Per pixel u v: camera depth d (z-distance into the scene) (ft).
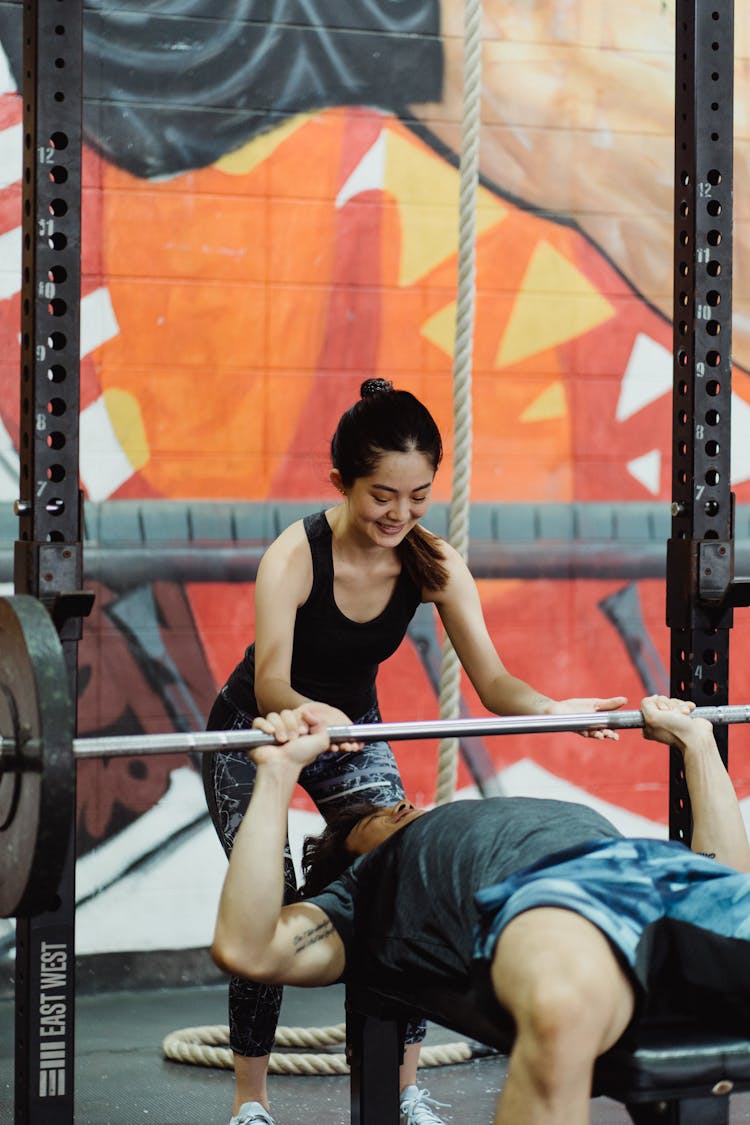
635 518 12.77
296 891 8.17
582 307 12.61
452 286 12.39
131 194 11.68
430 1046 10.55
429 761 12.35
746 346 12.94
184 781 11.87
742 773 12.92
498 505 12.46
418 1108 8.64
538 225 12.50
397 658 12.32
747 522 12.92
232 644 12.03
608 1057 5.49
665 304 12.80
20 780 6.01
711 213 8.18
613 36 12.60
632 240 12.71
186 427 11.89
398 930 6.32
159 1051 10.40
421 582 7.91
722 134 8.18
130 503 11.77
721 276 8.20
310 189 12.07
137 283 11.73
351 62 12.10
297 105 12.01
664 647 12.84
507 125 12.41
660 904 5.59
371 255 12.21
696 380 8.19
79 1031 10.81
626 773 12.71
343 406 12.22
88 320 11.62
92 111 11.56
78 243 7.23
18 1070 7.25
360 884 6.70
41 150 7.14
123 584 11.75
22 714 6.01
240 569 12.03
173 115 11.75
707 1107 5.52
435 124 12.29
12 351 11.42
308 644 7.83
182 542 11.89
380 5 12.14
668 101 12.75
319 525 7.70
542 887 5.54
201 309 11.88
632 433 12.75
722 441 8.24
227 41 11.85
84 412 11.66
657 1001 5.71
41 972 7.09
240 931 6.11
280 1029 10.39
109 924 11.71
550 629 12.59
